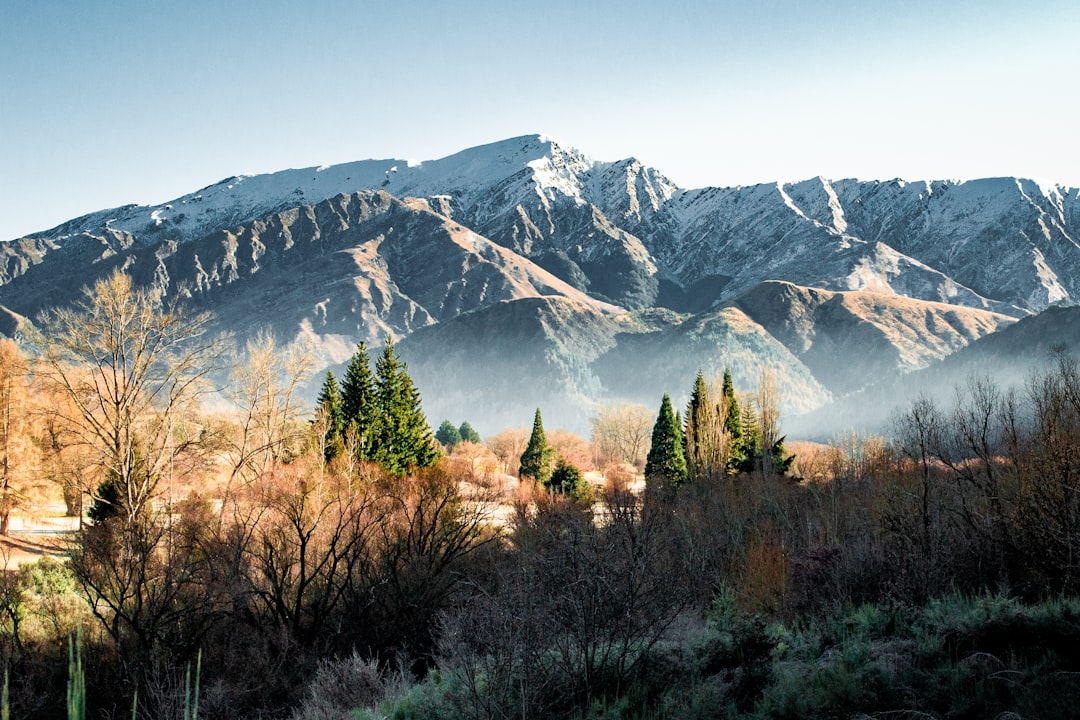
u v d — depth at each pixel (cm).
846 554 2083
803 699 1141
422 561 3019
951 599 1634
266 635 2653
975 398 2853
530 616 1353
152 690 2206
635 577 1431
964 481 2534
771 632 1584
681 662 1391
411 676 2219
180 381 3334
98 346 3069
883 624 1475
